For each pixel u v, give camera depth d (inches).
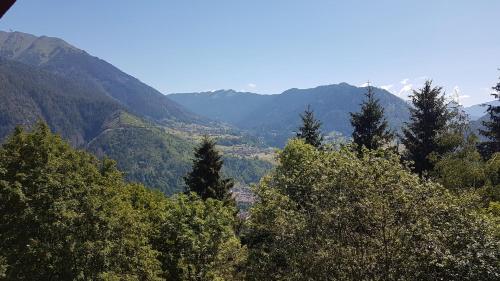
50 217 906.1
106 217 971.3
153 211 1310.3
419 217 581.0
